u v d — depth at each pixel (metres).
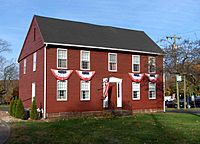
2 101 58.91
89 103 26.06
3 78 61.75
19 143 11.88
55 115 24.14
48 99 23.95
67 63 25.17
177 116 24.36
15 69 63.03
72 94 25.22
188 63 25.91
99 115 25.31
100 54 27.16
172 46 27.59
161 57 30.52
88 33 28.64
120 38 30.48
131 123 18.67
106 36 29.59
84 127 16.67
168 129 15.79
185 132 14.60
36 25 26.92
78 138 12.88
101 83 26.91
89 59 26.41
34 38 27.47
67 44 24.92
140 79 29.58
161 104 31.25
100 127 16.61
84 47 26.02
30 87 28.19
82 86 25.84
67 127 16.70
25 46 30.66
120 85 28.20
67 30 27.36
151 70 30.47
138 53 29.69
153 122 19.41
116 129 15.77
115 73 27.91
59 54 24.89
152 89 30.64
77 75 25.61
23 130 15.84
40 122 20.28
